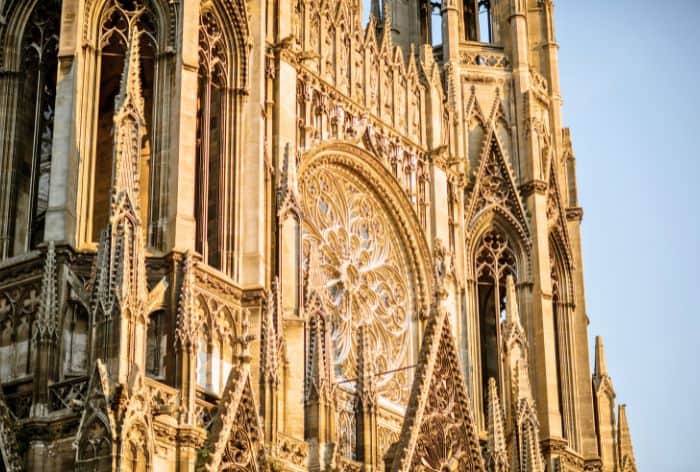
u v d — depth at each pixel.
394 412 64.56
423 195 69.75
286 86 61.25
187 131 53.75
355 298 64.75
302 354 56.06
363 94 67.31
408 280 68.25
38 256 51.22
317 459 53.50
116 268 47.88
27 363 50.31
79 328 49.81
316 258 62.56
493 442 62.59
